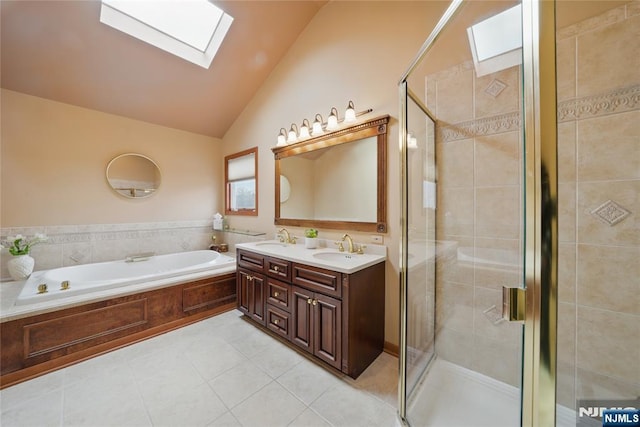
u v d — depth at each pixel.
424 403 1.46
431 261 1.79
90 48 2.39
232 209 3.80
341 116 2.37
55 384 1.63
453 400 1.48
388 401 1.50
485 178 1.57
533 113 0.95
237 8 2.42
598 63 1.23
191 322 2.50
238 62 2.91
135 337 2.16
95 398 1.51
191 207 3.73
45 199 2.66
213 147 3.94
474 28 1.57
